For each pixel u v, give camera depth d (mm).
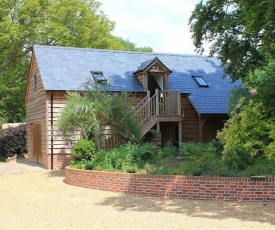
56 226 8766
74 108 16531
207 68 26391
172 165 14414
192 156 15109
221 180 11516
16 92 34281
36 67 23156
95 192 13445
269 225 8352
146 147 16234
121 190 13305
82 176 14797
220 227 8250
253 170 12047
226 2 16609
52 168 20562
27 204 11531
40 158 23141
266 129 14445
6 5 30672
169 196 12172
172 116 20766
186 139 23406
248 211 9805
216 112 22828
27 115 26297
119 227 8477
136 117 19922
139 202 11430
